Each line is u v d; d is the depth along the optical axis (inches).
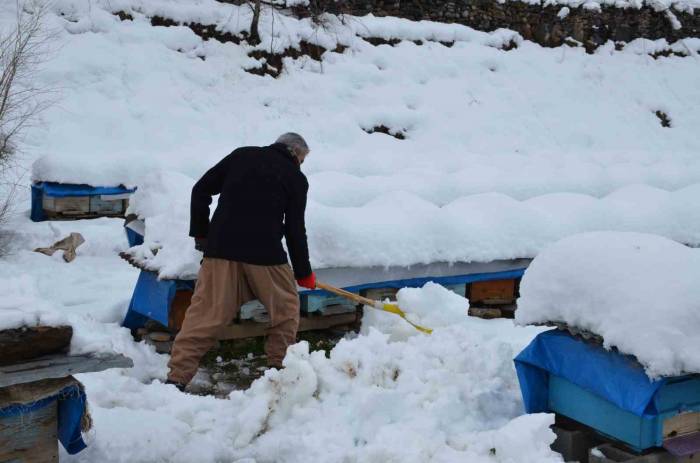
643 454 133.6
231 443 141.1
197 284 177.6
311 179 282.2
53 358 112.0
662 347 123.8
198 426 144.7
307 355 154.8
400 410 147.0
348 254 210.5
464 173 330.3
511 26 700.7
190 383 185.2
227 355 206.5
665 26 756.0
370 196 282.8
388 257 216.4
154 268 196.5
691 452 130.9
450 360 162.6
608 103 671.1
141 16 542.9
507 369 163.5
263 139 506.3
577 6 714.2
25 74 447.5
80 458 128.0
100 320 227.0
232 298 175.5
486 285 242.8
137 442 133.1
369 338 167.3
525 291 148.0
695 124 687.1
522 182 328.8
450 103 606.9
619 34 735.7
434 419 144.3
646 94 695.1
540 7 706.8
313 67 583.5
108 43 510.9
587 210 267.0
